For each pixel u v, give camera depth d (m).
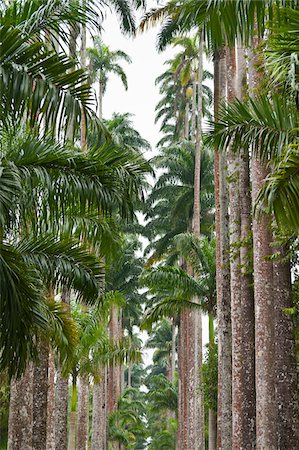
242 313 17.39
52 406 22.17
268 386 14.28
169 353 64.81
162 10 19.33
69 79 7.50
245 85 17.19
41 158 8.17
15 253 7.35
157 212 39.84
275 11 7.31
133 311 49.16
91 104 7.62
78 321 20.89
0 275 7.27
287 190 6.75
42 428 14.70
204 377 26.89
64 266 10.55
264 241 14.61
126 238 42.00
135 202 9.21
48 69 7.39
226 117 8.20
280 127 8.01
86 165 8.53
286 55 6.45
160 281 24.53
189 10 7.89
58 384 20.67
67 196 8.55
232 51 20.27
